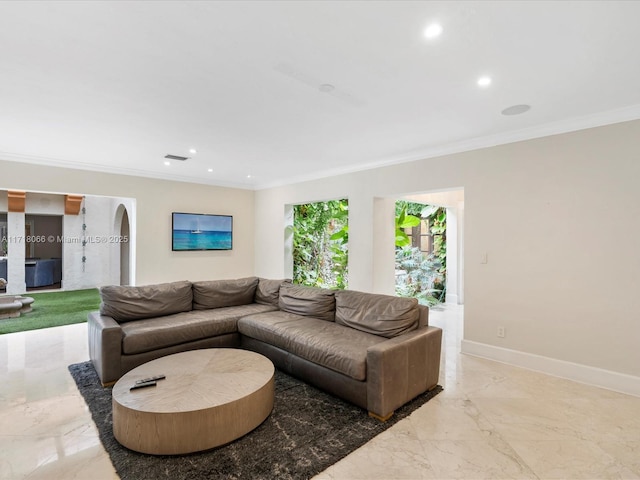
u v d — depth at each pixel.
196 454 2.01
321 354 2.77
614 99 2.69
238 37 1.89
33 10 1.65
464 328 3.88
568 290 3.19
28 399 2.69
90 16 1.70
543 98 2.68
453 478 1.84
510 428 2.32
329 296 3.71
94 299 7.12
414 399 2.73
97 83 2.45
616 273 2.95
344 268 6.30
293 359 3.11
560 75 2.31
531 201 3.40
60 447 2.08
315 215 6.72
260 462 1.95
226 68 2.24
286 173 5.73
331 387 2.74
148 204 5.72
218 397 2.14
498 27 1.79
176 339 3.32
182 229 6.07
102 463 1.94
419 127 3.37
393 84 2.46
